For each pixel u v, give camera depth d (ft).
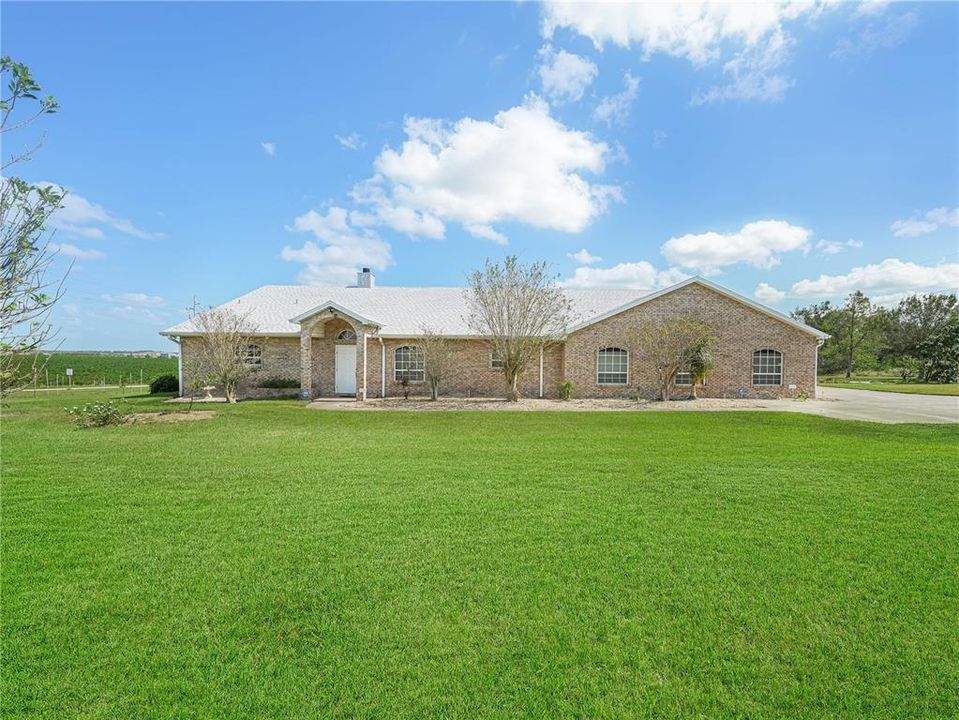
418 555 15.75
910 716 9.20
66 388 103.35
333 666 10.48
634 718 9.16
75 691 9.70
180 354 75.20
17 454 30.66
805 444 34.94
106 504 20.77
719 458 29.78
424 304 86.07
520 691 9.79
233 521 18.78
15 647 10.96
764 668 10.45
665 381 69.51
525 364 67.62
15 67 11.44
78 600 12.94
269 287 92.63
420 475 25.58
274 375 77.10
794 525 18.34
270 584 13.85
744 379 74.84
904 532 17.66
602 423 46.14
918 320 163.63
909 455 30.66
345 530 17.87
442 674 10.23
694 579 14.16
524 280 66.03
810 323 181.37
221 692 9.71
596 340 74.59
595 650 11.02
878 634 11.59
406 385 73.00
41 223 11.55
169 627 11.81
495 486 23.53
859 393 88.99
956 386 110.22
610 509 20.13
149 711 9.23
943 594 13.37
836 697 9.65
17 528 17.98
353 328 71.10
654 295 73.97
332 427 43.21
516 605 12.80
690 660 10.70
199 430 40.86
